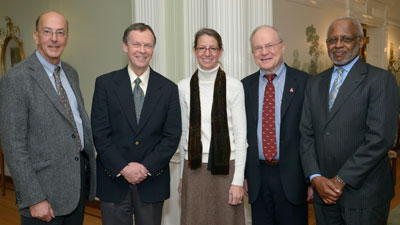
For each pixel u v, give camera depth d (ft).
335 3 18.60
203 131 6.47
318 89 6.36
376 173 5.83
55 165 5.93
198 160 6.39
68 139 6.06
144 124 6.42
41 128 5.82
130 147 6.38
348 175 5.63
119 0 12.26
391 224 11.97
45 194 5.88
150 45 6.39
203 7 10.35
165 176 6.68
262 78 7.01
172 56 10.56
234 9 9.12
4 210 13.98
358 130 5.82
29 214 5.87
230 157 6.46
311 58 17.02
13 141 5.53
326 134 6.04
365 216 5.83
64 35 6.16
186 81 6.77
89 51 13.52
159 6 10.45
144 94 6.61
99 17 12.98
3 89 5.63
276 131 6.74
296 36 15.69
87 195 6.84
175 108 6.64
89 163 6.67
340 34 5.95
